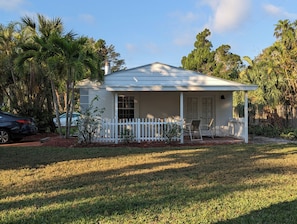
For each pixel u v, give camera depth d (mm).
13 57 16109
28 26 14047
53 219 4004
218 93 15891
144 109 15523
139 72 14719
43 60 12492
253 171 6910
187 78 14633
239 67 37688
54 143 12352
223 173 6734
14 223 3902
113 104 15008
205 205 4500
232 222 3836
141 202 4680
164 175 6605
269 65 17594
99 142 12672
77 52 12352
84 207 4477
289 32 16984
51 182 6098
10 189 5602
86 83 14555
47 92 18219
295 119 16656
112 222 3877
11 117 13391
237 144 12234
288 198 4801
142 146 11852
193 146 11750
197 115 15859
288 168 7227
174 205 4512
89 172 7016
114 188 5551
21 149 10852
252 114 19172
